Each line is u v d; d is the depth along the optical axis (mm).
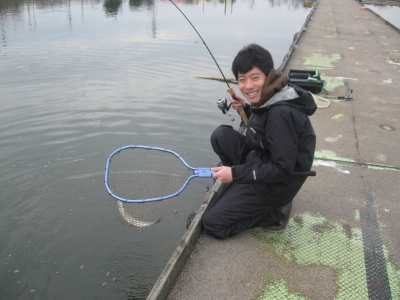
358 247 2691
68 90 7348
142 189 2893
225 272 2459
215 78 8406
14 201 4070
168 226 3760
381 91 5926
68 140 5391
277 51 10969
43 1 20188
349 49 8961
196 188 4410
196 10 20000
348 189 3355
